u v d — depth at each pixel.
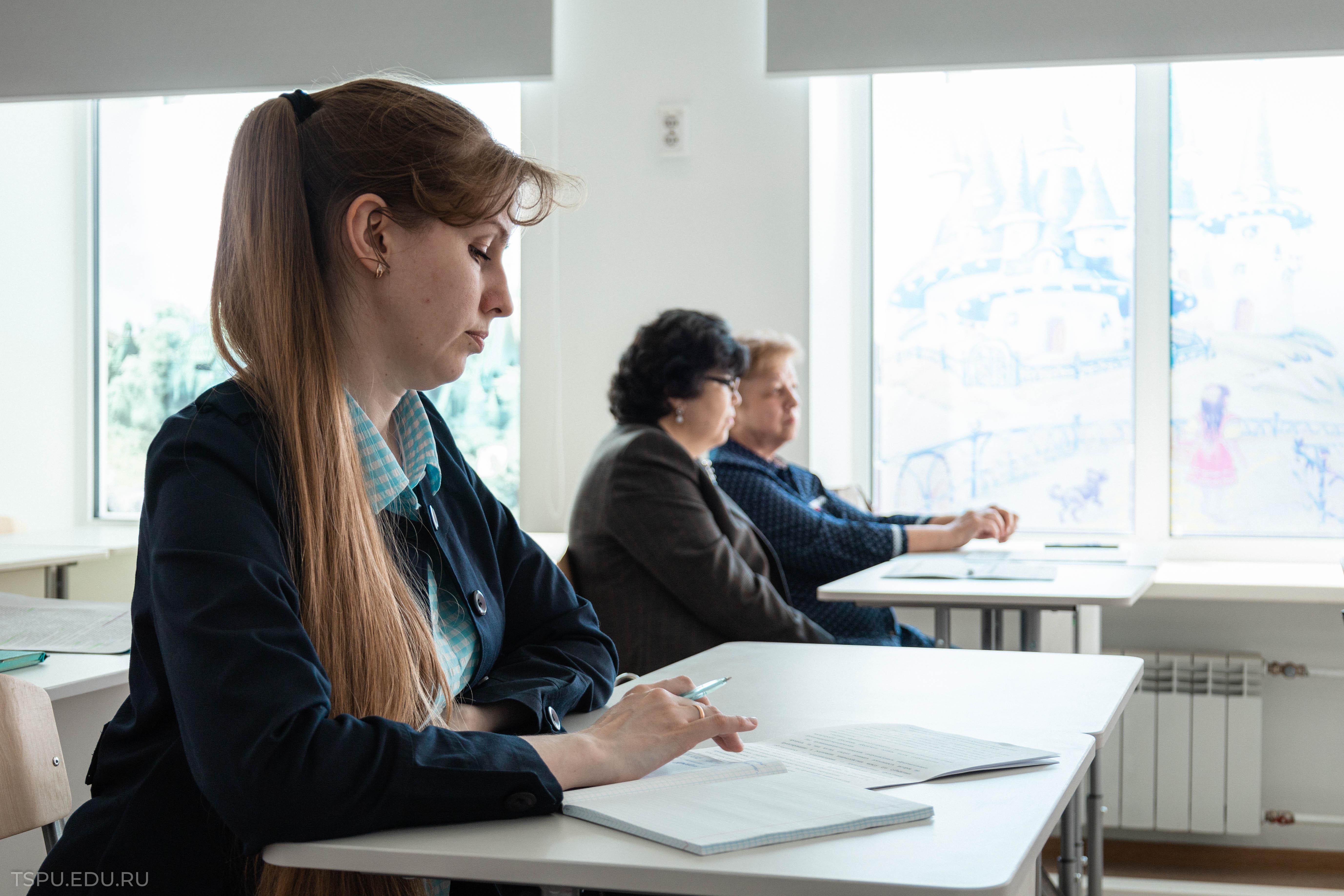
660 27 3.20
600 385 3.27
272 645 0.75
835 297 3.30
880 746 0.94
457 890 0.98
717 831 0.69
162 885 0.81
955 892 0.61
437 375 0.97
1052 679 1.29
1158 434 3.16
